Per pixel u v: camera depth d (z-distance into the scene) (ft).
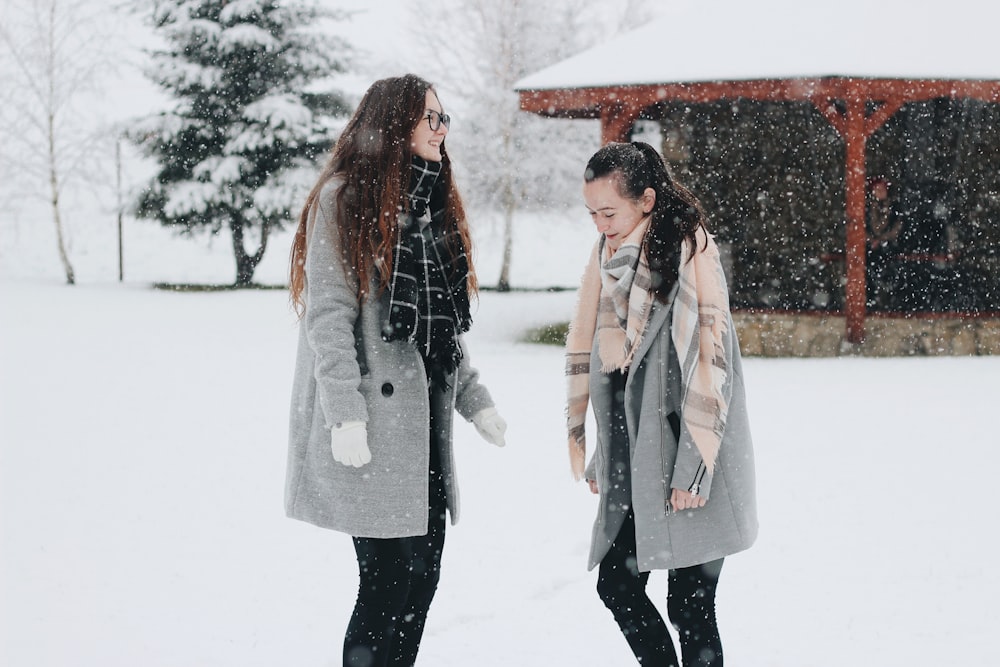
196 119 87.30
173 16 86.69
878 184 47.70
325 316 9.21
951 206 50.47
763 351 43.62
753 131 52.29
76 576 14.65
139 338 48.24
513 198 86.28
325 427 9.58
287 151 87.51
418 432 9.62
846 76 40.81
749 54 43.88
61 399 31.17
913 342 43.06
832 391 32.30
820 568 14.84
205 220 88.48
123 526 17.37
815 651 11.78
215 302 71.00
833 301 51.19
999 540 16.15
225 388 33.58
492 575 14.71
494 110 84.84
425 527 9.60
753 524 9.64
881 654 11.68
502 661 11.55
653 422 9.37
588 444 24.27
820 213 51.47
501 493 19.67
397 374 9.56
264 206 87.04
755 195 52.54
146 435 25.70
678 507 9.19
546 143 85.30
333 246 9.36
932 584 14.10
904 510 18.01
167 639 12.24
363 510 9.43
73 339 47.37
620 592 9.93
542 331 51.37
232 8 86.58
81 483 20.54
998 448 23.35
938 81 41.68
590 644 12.04
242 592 14.02
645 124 72.28
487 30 84.48
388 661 10.28
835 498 18.86
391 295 9.41
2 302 67.10
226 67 86.74
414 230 9.70
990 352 42.96
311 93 88.63
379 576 9.65
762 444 23.99
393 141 9.52
